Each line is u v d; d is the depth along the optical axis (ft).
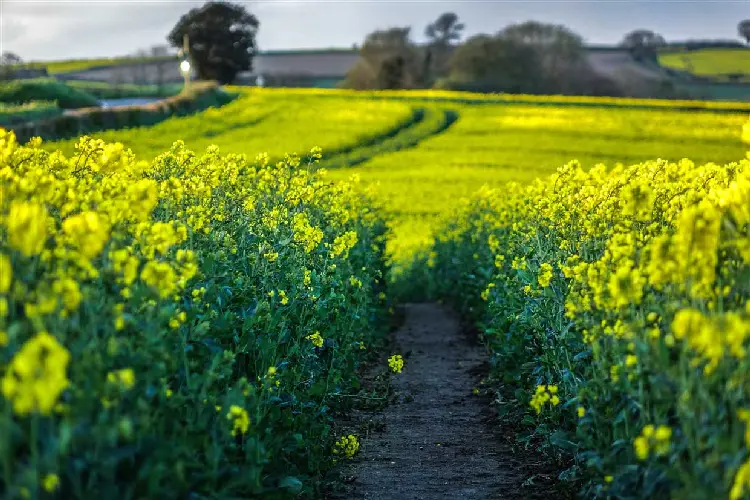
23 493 21.89
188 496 30.22
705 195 54.44
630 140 345.72
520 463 52.90
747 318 28.27
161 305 33.37
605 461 34.68
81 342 27.86
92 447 26.53
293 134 352.28
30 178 38.42
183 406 34.12
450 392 78.02
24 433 24.64
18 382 22.88
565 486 44.91
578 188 68.64
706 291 31.86
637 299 34.60
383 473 51.39
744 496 25.61
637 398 34.91
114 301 32.14
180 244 45.27
